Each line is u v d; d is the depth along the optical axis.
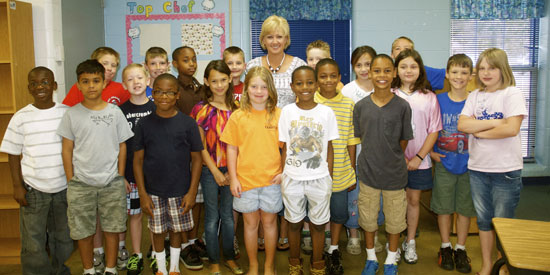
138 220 2.45
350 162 2.35
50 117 2.23
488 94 2.17
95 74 2.11
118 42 4.22
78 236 2.14
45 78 2.18
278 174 2.22
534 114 4.56
